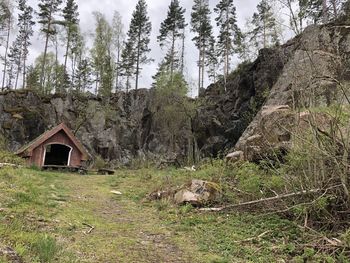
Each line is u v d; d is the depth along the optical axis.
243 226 8.30
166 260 6.30
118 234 7.72
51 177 15.88
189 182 11.09
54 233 7.05
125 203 11.45
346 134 8.02
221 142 33.41
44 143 22.00
